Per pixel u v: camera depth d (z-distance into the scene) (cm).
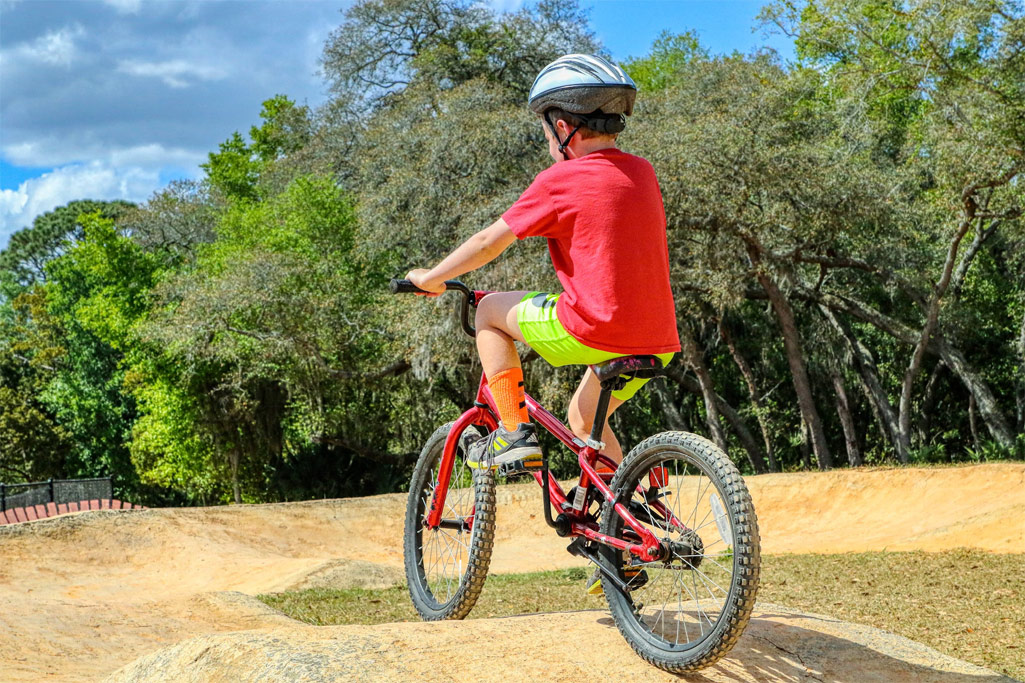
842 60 2412
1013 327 2775
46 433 3966
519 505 1855
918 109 2683
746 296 2638
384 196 2688
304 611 983
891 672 317
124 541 1493
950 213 2186
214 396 3222
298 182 3153
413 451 3384
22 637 607
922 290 2494
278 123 4784
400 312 2500
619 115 301
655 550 284
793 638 345
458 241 2458
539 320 309
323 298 2789
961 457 2850
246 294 2678
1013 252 2600
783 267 2377
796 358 2497
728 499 266
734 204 2178
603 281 287
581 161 296
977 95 1934
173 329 2723
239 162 4688
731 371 3328
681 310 2477
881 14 2177
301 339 2745
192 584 1343
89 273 4150
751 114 2181
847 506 1695
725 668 301
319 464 3428
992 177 1936
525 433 324
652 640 296
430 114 3225
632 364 291
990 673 326
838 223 2186
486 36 3616
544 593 1077
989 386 3003
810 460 3128
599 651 304
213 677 287
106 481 2166
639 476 306
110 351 4106
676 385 3406
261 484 3503
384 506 1839
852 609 880
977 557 1155
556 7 3509
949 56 2059
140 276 3491
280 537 1636
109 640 645
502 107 2766
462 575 380
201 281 2998
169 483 3459
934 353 2814
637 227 290
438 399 3142
